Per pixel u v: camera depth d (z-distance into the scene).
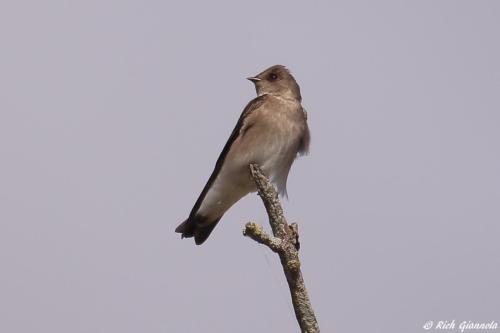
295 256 8.35
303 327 8.24
